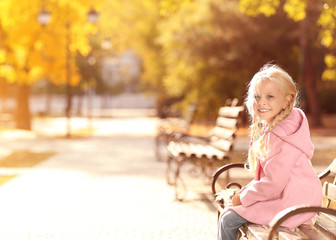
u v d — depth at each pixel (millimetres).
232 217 3732
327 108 44406
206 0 26219
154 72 44219
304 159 3568
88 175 10516
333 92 44406
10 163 12680
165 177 10219
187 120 14289
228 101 9711
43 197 8062
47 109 64812
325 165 11312
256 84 3656
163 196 8141
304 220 3541
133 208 7246
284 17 24906
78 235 5789
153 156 14445
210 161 8383
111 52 58188
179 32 27203
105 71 69875
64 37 25047
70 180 9828
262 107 3607
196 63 29094
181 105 31734
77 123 39031
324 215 3951
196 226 6207
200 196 8102
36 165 12281
